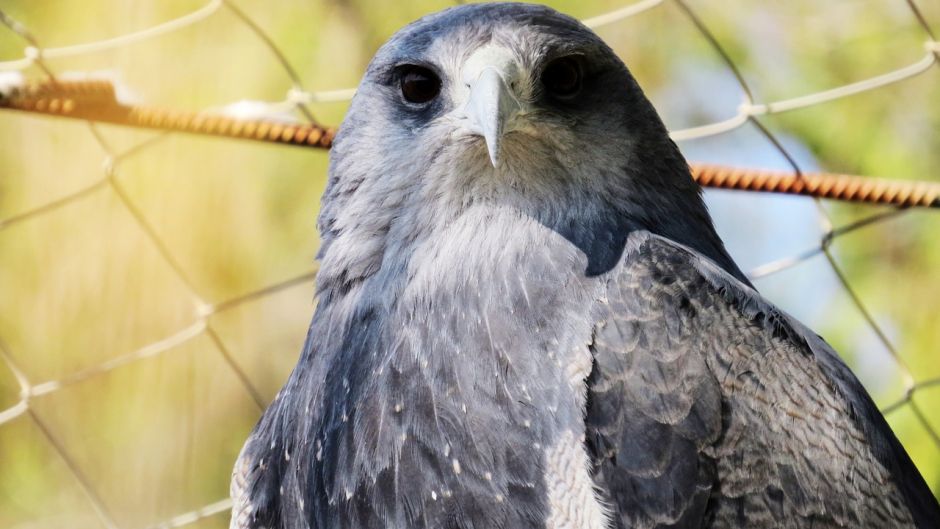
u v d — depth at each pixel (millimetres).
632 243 9008
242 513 9398
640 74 13859
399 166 9391
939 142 13562
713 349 8695
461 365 8711
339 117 12766
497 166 8867
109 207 12594
